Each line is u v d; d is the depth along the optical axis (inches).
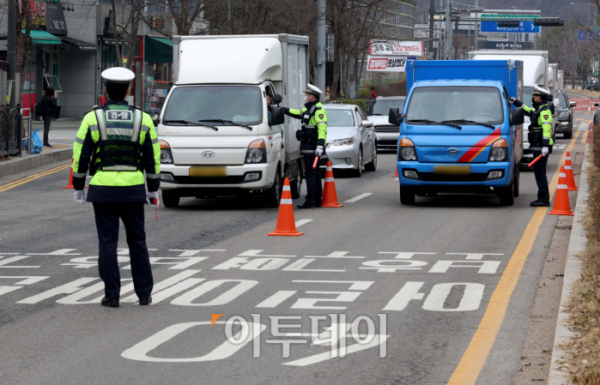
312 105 1113.4
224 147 1072.2
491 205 1167.0
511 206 1151.0
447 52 4185.5
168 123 1091.3
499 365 439.8
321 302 583.8
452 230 927.0
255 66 1131.9
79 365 443.5
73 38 3176.7
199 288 633.0
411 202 1176.8
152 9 3371.1
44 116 1897.1
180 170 1076.5
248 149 1073.5
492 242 843.4
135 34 2379.4
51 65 3184.1
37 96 3090.6
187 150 1075.9
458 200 1235.2
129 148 560.7
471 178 1119.6
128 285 650.2
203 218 1034.7
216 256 770.8
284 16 3171.8
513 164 1153.4
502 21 4252.0
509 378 418.3
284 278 667.4
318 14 2667.3
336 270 699.4
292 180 1245.7
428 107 1159.6
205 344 481.1
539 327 514.3
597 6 1632.6
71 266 726.5
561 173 1063.0
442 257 759.7
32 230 940.6
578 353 430.6
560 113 2773.1
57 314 554.9
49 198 1245.7
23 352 467.8
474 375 423.2
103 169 559.8
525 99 1777.8
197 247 820.6
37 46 3051.2
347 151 1523.1
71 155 1910.7
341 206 1151.0
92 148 563.2
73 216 1057.5
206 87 1124.5
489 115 1138.0
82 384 412.8
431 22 4539.9
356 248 810.8
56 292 622.8
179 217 1043.9
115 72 565.0
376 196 1277.1
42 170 1646.2
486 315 545.0
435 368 434.9
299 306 572.1
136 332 508.1
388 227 951.6
